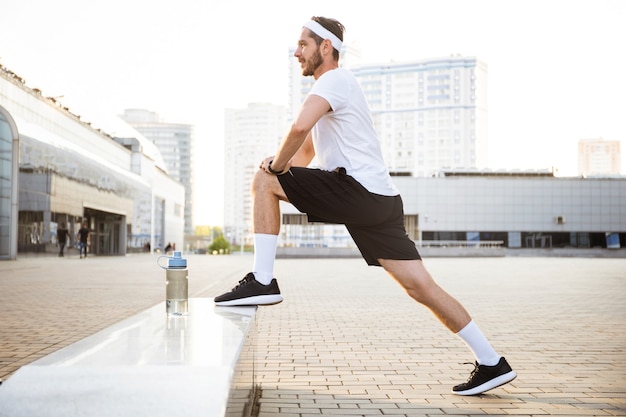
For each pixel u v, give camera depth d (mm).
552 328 7211
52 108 38312
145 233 57688
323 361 5074
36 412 1657
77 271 19219
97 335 2559
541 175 67375
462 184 63656
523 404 3703
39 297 10344
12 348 5418
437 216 63469
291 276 18266
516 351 5625
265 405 3639
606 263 32719
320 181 3279
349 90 3305
